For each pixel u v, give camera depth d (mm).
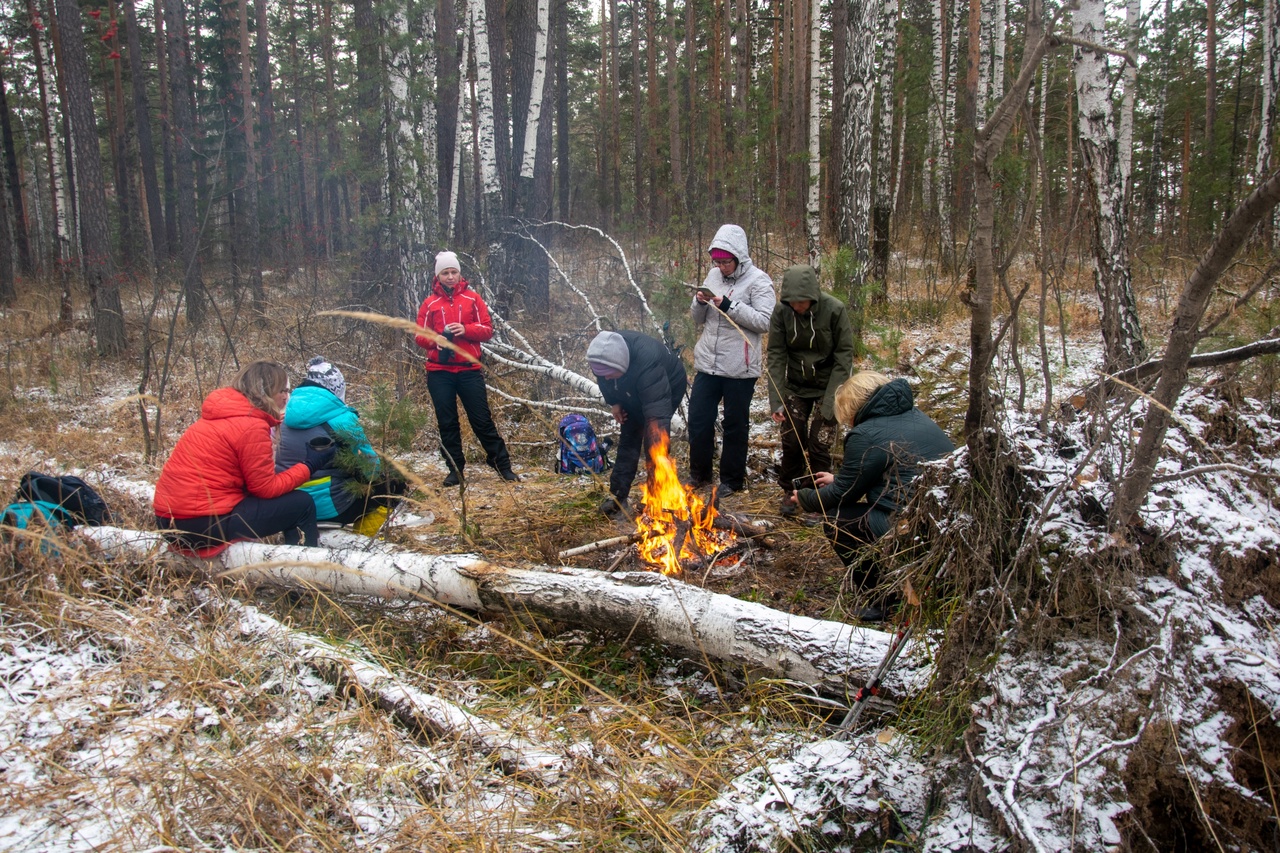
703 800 2213
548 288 9992
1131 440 2146
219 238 17391
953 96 13375
